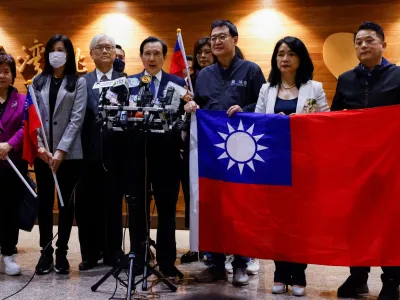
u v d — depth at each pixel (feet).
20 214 12.78
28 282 11.48
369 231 10.34
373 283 11.82
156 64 12.17
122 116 10.32
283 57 10.93
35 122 11.53
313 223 10.62
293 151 10.79
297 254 10.62
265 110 11.39
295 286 10.73
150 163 11.53
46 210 12.35
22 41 22.52
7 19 22.66
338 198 10.52
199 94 12.15
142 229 11.38
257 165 11.00
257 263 12.98
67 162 12.32
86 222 12.78
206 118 11.37
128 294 9.59
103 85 10.27
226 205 11.18
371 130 10.42
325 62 20.04
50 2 22.26
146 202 11.00
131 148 10.76
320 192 10.62
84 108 12.55
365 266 10.61
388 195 10.28
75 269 12.85
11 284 11.37
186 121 11.94
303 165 10.73
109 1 21.91
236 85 11.78
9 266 12.22
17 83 22.41
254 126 11.04
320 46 20.17
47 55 12.44
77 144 12.36
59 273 12.33
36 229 19.13
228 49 11.78
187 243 16.93
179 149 11.73
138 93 10.89
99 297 10.36
